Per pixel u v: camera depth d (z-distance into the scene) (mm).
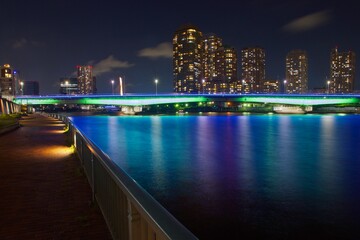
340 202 17453
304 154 37281
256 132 66562
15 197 7711
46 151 15758
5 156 14164
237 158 33688
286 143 48562
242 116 147500
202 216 14867
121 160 32031
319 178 23984
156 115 164500
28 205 7090
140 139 52688
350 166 29641
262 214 15227
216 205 16453
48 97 124375
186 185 20953
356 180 23219
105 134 61031
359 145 46562
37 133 27391
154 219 2365
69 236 5426
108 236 5406
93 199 7121
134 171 26109
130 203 3299
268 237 12633
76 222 6047
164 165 28953
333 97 139500
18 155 14461
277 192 19375
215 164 29656
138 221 3303
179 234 2049
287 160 32844
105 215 5738
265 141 51000
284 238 12523
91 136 57562
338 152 39500
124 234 4031
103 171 5816
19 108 111938
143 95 132500
